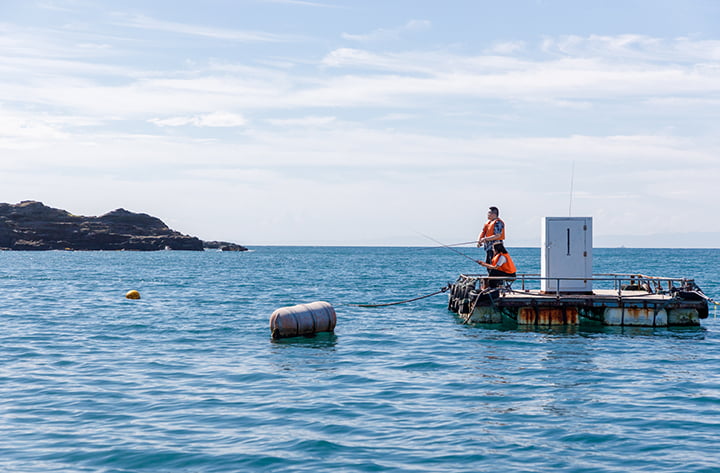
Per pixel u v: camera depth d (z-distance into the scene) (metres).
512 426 10.68
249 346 19.02
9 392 13.07
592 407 11.86
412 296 38.06
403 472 8.62
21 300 34.12
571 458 9.14
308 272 71.56
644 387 13.45
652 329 21.36
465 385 13.68
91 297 36.41
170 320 25.39
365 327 23.20
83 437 10.09
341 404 12.10
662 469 8.72
